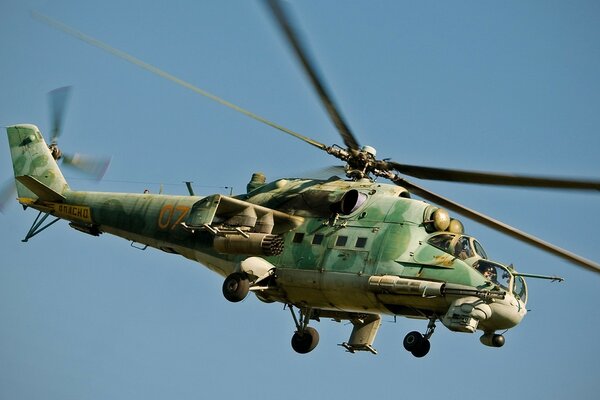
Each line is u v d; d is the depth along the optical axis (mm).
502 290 76812
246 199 87062
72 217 98250
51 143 102875
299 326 87938
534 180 70375
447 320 76250
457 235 80000
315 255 81938
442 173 78125
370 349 86500
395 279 78125
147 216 92625
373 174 85000
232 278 82812
